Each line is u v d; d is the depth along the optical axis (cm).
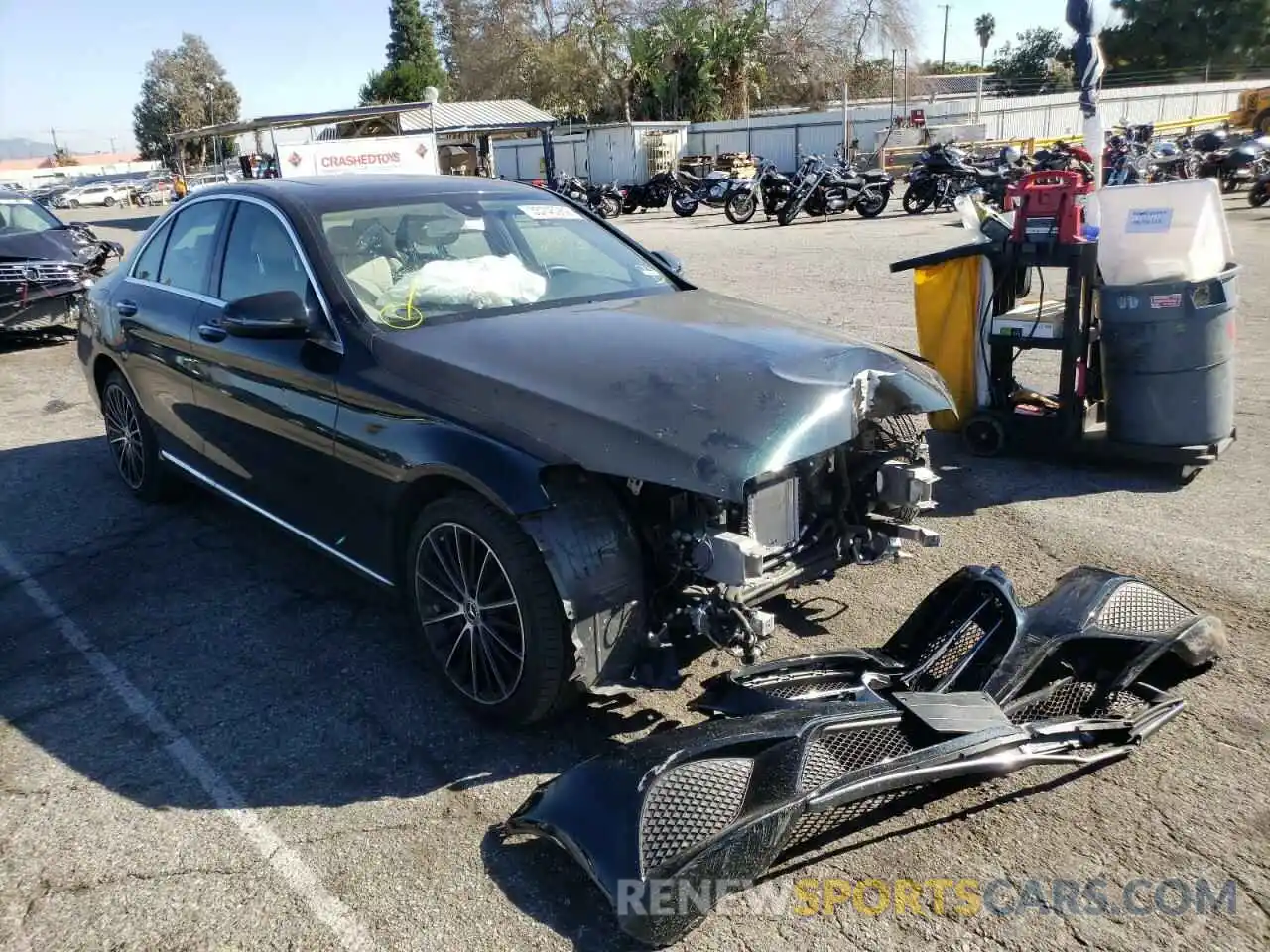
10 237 1054
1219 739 304
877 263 1316
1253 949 228
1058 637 301
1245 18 5169
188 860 267
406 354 336
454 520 305
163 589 435
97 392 553
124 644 388
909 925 238
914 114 3353
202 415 435
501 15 5325
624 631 288
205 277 442
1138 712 299
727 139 3797
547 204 459
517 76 5266
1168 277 502
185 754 315
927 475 335
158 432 490
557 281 405
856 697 287
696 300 401
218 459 436
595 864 228
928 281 577
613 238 459
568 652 289
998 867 256
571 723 325
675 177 2559
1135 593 321
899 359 343
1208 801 277
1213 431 509
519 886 254
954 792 285
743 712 286
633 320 357
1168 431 511
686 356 315
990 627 315
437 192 431
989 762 260
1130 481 531
